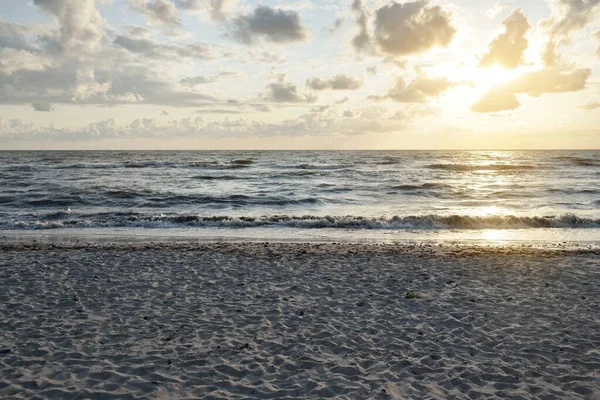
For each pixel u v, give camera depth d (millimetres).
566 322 8336
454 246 15438
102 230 18906
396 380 6195
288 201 28609
